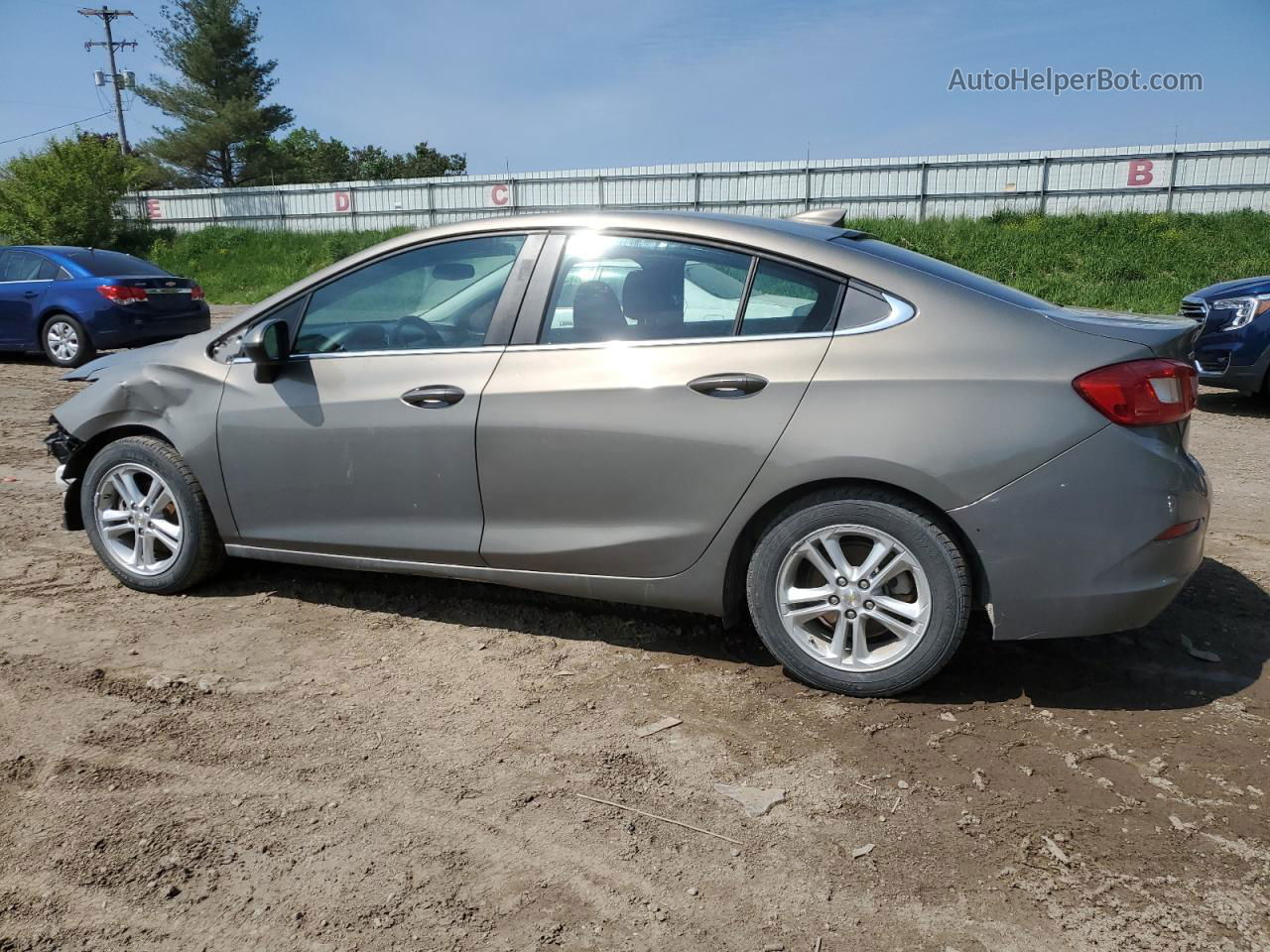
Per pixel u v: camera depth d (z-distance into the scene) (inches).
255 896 84.8
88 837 92.9
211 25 1722.4
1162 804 98.0
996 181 1067.3
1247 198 984.9
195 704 120.3
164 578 156.0
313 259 1194.6
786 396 116.8
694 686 125.6
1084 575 110.3
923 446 111.1
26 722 115.0
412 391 134.6
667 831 94.6
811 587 123.6
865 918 82.1
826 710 118.7
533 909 83.5
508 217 137.5
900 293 117.7
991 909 82.9
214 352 151.9
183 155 1743.4
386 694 123.5
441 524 136.6
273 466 144.3
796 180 1133.1
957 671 128.9
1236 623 143.6
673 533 124.0
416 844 92.4
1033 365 111.0
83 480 160.4
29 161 1211.9
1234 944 78.2
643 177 1176.2
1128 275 824.3
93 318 440.5
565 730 114.3
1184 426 115.9
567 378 127.0
